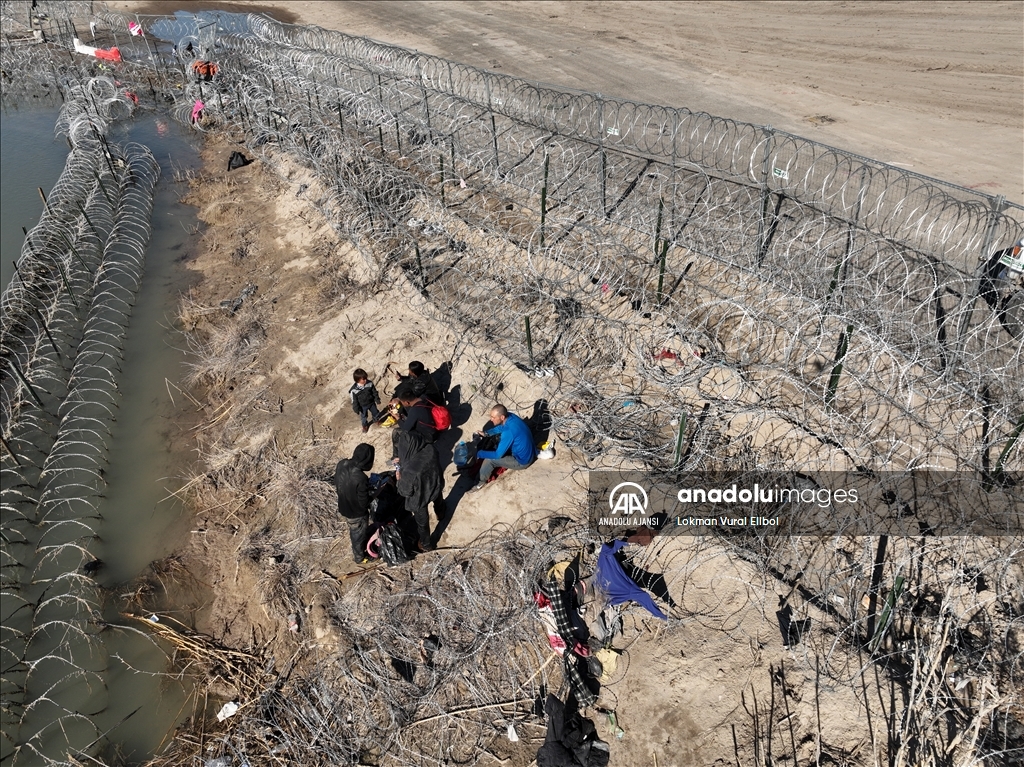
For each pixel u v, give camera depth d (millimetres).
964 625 7766
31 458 13258
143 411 14188
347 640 8953
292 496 11164
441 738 7871
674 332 12156
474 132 19625
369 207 16656
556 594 8125
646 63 26094
